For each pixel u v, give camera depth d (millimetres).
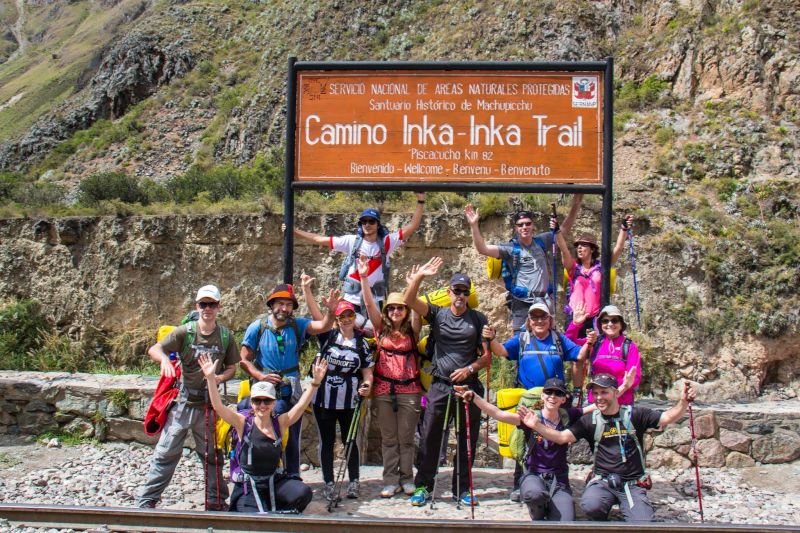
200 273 17422
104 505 7703
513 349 7973
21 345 17156
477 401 7105
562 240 8508
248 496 6895
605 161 8133
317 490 8172
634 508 6715
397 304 7762
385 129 8312
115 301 17781
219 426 7426
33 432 10266
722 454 9297
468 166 8266
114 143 43938
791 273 15750
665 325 15297
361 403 7902
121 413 10102
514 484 7816
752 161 21688
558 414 7180
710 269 15711
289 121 8375
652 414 7031
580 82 8219
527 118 8234
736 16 27188
